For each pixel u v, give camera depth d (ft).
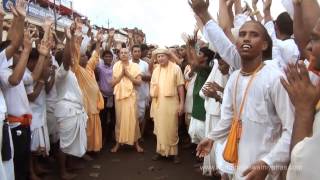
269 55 9.07
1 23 12.26
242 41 8.34
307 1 6.89
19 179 13.74
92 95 21.02
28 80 15.01
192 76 21.35
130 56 26.35
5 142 11.49
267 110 7.99
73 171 19.11
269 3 12.71
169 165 20.39
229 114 9.08
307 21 6.87
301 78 5.63
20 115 13.25
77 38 18.16
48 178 17.75
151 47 36.29
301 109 5.56
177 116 20.68
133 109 22.77
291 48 10.77
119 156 22.12
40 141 16.66
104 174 18.80
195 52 19.85
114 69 22.99
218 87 13.08
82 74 20.45
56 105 17.54
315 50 5.56
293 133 5.62
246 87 8.31
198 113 18.28
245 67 8.47
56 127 18.67
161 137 20.65
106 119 25.38
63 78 17.31
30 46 12.45
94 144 21.44
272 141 8.07
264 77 8.07
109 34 26.99
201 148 9.53
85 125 18.30
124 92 22.66
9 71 12.27
